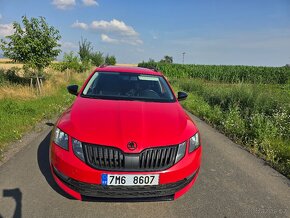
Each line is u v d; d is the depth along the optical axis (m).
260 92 9.64
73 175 2.78
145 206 3.08
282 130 6.37
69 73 19.84
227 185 3.75
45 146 4.77
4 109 7.20
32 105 8.07
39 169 3.83
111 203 3.09
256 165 4.58
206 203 3.24
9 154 4.33
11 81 11.42
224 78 28.55
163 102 4.00
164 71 33.91
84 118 3.13
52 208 2.92
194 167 3.07
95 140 2.77
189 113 8.93
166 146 2.84
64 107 8.53
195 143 3.17
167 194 2.89
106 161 2.73
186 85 16.64
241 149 5.39
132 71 4.89
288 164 4.54
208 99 11.40
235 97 9.72
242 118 7.69
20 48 10.02
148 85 4.49
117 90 4.22
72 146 2.85
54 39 10.69
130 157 2.72
